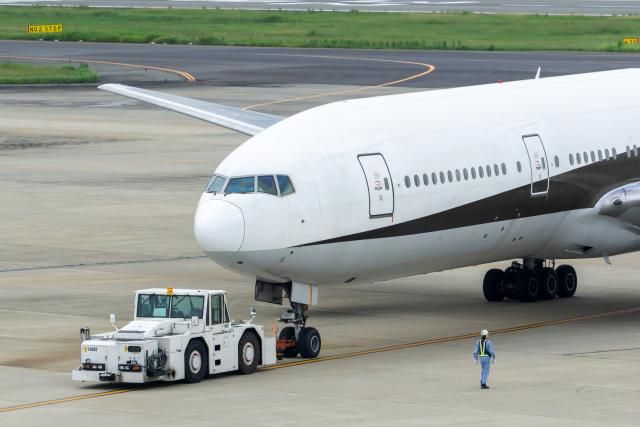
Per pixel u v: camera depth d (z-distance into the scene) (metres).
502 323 173.62
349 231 151.38
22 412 124.12
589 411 122.88
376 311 183.25
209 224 144.75
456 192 162.88
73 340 161.75
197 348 138.38
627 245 185.12
